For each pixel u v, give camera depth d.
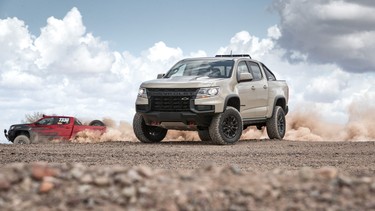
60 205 3.71
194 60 15.14
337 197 3.86
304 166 8.64
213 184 4.05
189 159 9.78
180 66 15.09
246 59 15.20
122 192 3.82
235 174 4.36
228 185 4.03
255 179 4.18
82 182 4.03
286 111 16.77
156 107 13.95
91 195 3.84
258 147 12.74
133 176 4.07
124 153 10.92
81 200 3.75
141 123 14.55
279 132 16.17
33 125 20.97
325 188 4.01
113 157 10.12
